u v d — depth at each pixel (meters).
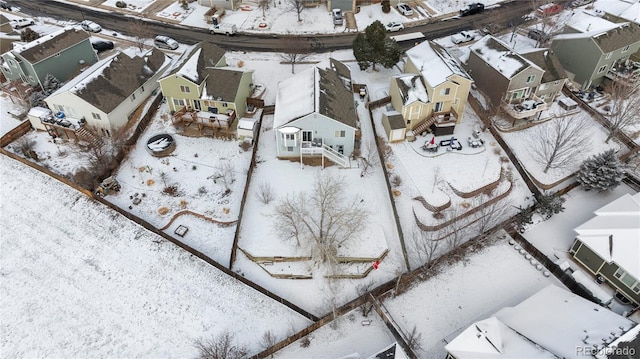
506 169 43.69
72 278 35.22
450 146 45.34
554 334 28.39
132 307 33.47
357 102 50.66
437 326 32.31
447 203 40.00
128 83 48.69
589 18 59.56
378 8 69.50
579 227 36.00
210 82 46.75
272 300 33.69
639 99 47.06
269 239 37.03
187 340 31.59
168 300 33.81
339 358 30.23
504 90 47.69
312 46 61.06
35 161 44.19
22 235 38.19
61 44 52.72
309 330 31.52
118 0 71.44
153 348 31.23
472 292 34.44
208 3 69.25
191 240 37.69
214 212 39.69
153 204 40.34
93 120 46.16
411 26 65.50
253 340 31.55
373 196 40.69
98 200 40.56
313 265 35.75
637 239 34.09
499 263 36.41
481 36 62.22
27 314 33.06
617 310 33.66
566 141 41.34
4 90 50.94
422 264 35.94
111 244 37.50
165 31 64.12
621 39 52.38
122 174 42.94
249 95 50.53
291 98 43.56
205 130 47.47
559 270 34.94
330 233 36.97
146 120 47.91
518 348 27.50
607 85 54.50
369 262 35.81
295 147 43.09
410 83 46.38
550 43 58.38
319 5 69.81
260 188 41.06
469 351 27.80
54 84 50.97
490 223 38.56
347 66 55.25
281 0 71.38
